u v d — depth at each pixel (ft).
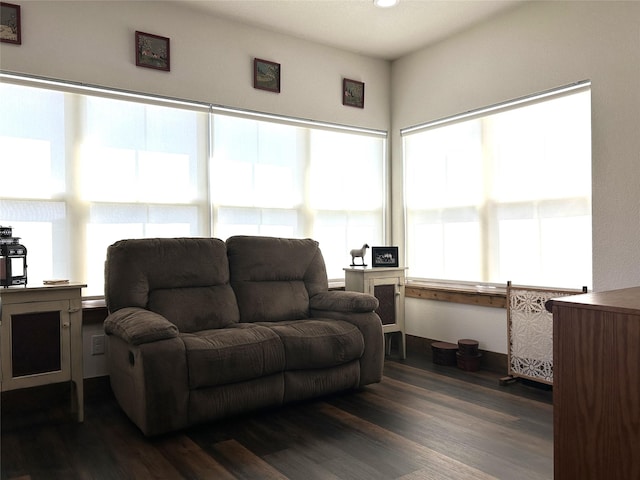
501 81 12.32
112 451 7.64
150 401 7.86
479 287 13.01
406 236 15.34
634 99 9.68
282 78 13.43
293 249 12.19
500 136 12.49
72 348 8.86
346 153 14.83
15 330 8.33
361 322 10.61
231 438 8.11
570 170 10.99
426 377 11.69
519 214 12.07
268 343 9.09
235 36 12.61
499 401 9.88
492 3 11.72
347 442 7.89
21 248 8.84
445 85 13.83
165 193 11.62
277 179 13.42
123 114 11.09
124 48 11.03
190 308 10.12
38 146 10.13
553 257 11.35
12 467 7.12
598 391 4.43
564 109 11.07
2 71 9.66
